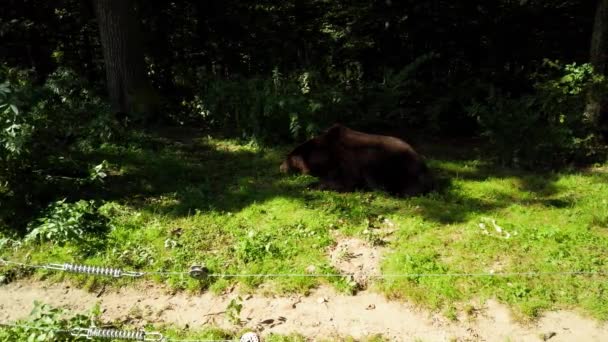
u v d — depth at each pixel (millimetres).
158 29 12828
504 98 9023
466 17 11477
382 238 5848
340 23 13055
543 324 4492
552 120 8203
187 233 5914
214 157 8555
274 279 5109
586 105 8500
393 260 5320
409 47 11969
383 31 11977
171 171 7738
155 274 4820
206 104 9961
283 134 9188
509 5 11445
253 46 13383
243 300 4906
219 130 10031
